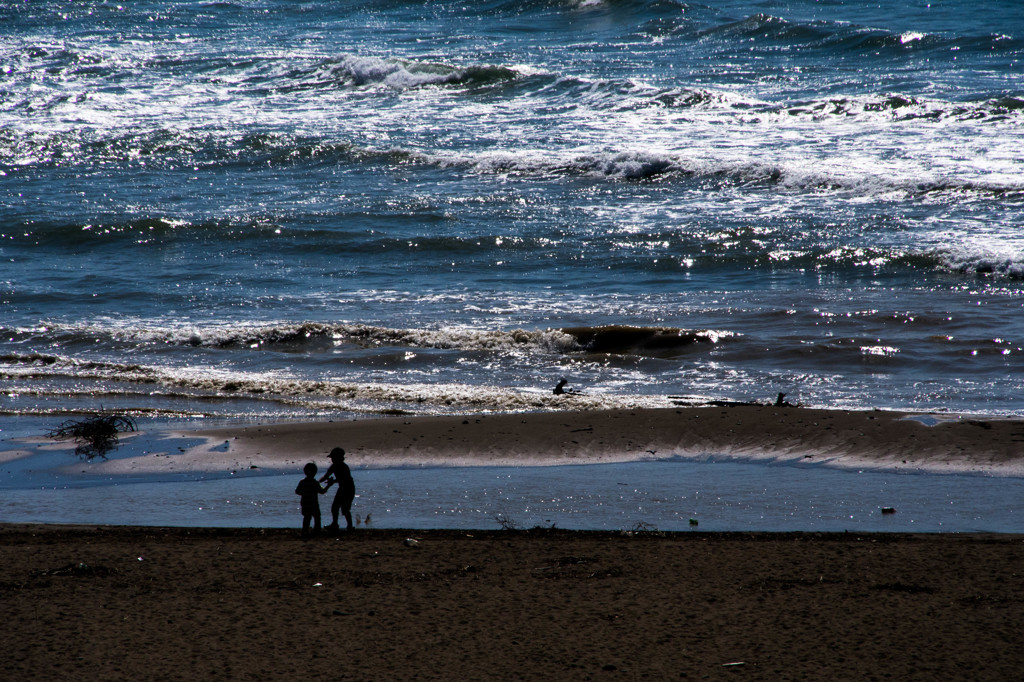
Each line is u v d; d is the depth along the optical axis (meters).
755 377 61.78
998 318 71.12
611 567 29.94
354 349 70.06
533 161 124.94
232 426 53.19
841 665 22.80
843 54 177.88
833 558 30.44
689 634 24.73
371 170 128.25
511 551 31.75
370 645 24.20
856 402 56.09
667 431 49.41
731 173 115.81
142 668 22.86
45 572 29.56
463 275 89.62
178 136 148.25
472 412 55.97
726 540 33.06
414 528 36.56
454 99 164.88
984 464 43.50
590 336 69.50
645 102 149.88
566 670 22.70
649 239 96.56
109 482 43.81
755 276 86.44
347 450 48.19
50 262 97.12
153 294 86.06
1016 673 22.17
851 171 112.00
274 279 89.94
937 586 27.69
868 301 77.12
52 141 147.75
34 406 58.22
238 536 34.47
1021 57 163.88
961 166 110.75
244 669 22.83
